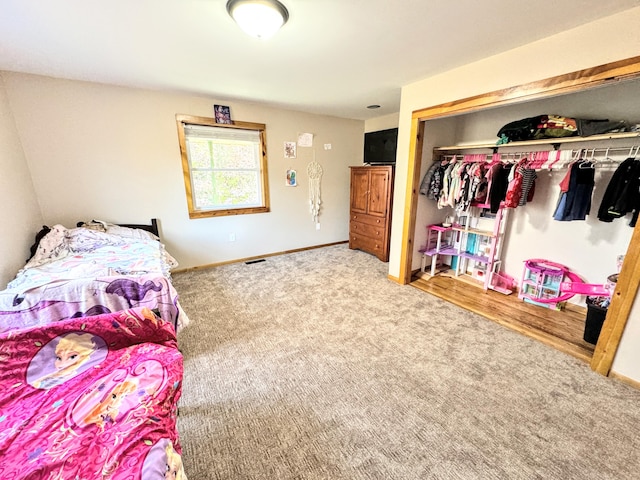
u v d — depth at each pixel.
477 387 1.70
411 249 3.22
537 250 2.89
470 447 1.33
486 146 2.77
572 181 2.25
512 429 1.42
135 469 0.73
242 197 4.06
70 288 1.43
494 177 2.74
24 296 1.35
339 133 4.74
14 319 1.34
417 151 2.90
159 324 1.34
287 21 1.62
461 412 1.52
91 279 1.49
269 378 1.79
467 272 3.60
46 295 1.39
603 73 1.64
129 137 3.08
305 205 4.64
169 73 2.52
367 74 2.54
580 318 2.48
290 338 2.23
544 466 1.24
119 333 1.24
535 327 2.34
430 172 3.21
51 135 2.71
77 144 2.84
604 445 1.33
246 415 1.51
